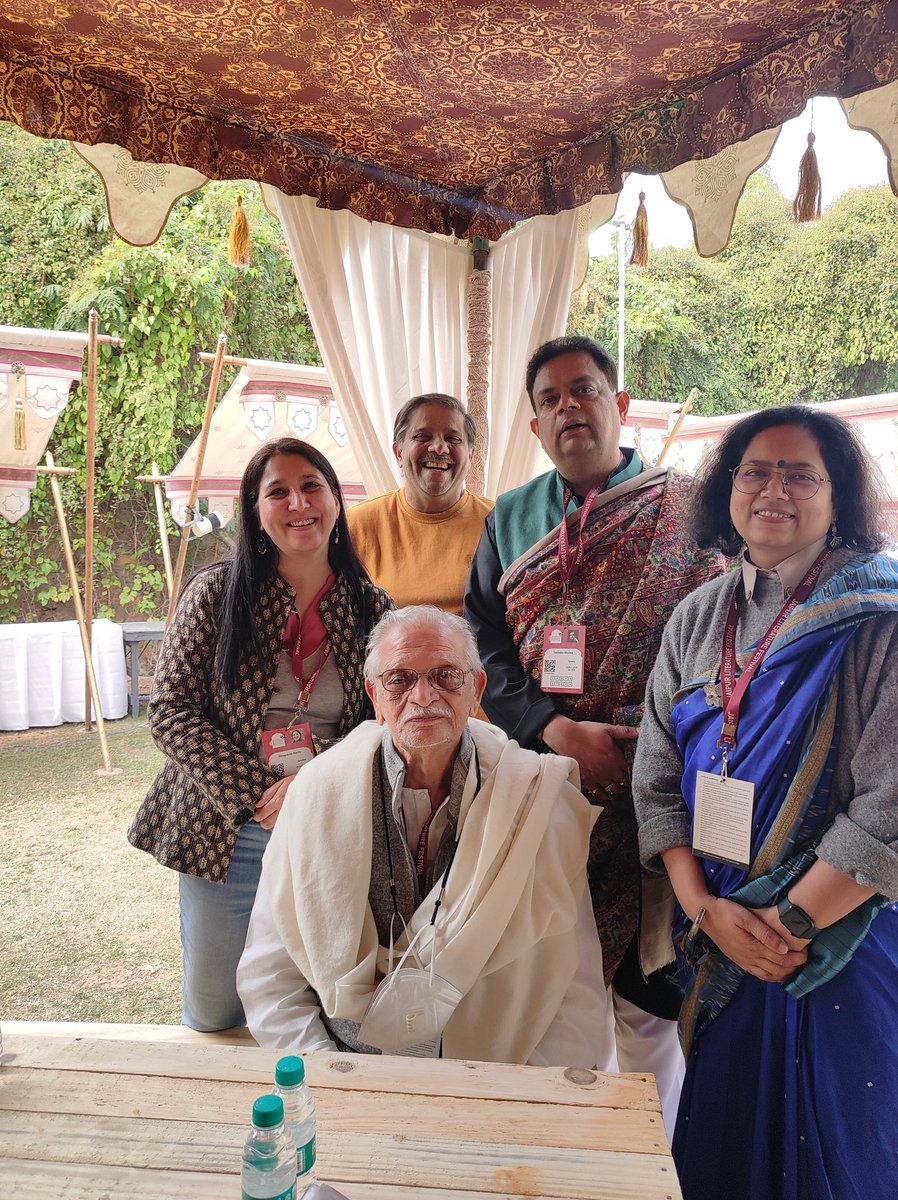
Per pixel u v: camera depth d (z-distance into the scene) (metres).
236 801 1.74
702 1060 1.39
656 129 2.44
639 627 1.82
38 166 7.62
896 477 4.00
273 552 1.89
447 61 2.21
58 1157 0.94
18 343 4.08
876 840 1.18
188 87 2.36
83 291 7.51
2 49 2.14
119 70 2.26
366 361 3.19
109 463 7.59
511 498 2.09
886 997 1.26
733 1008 1.36
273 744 1.81
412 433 2.42
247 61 2.21
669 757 1.53
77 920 3.29
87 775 4.95
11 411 4.18
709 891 1.39
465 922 1.39
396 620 1.52
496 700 1.95
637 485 1.89
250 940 1.58
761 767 1.31
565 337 1.93
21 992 2.76
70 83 2.24
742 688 1.37
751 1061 1.34
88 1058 1.12
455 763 1.50
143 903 3.46
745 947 1.29
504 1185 0.90
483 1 1.93
